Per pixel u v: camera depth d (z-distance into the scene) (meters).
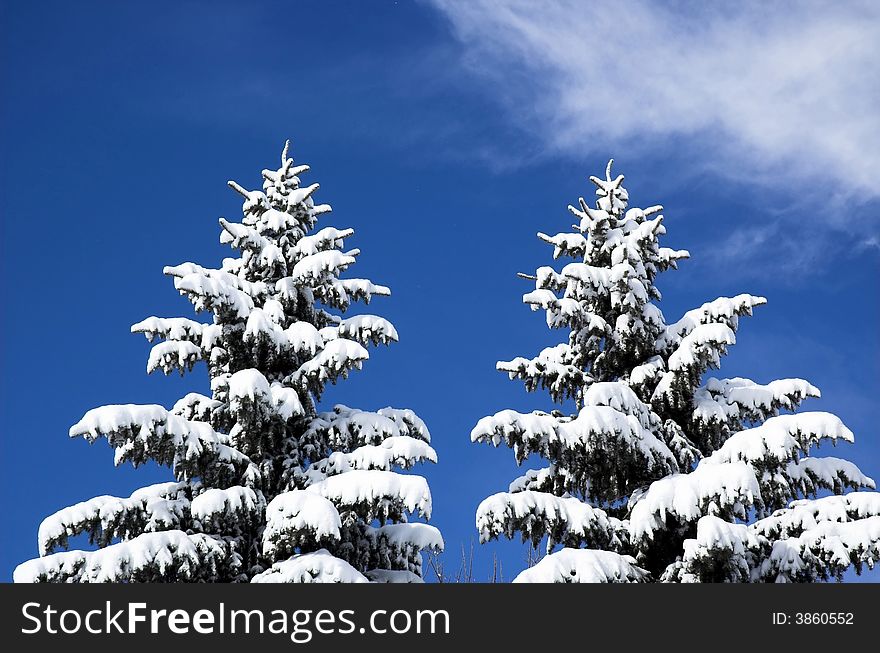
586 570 11.48
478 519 12.34
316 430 14.76
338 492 12.59
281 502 12.20
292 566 11.71
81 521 12.81
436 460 13.55
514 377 15.30
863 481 13.65
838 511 12.58
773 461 12.65
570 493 14.65
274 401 13.57
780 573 12.22
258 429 14.38
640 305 15.07
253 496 13.24
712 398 14.86
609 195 16.14
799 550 12.24
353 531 14.04
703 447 14.88
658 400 14.63
